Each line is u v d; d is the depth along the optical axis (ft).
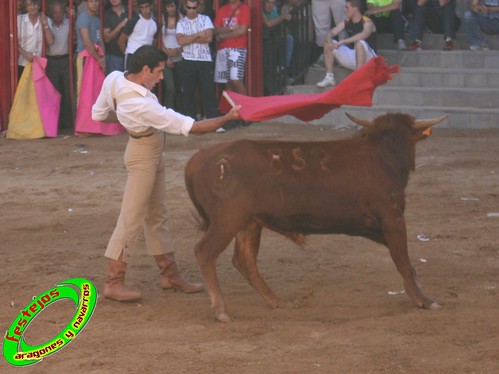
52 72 88.28
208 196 33.45
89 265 42.09
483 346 29.99
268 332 32.12
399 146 34.65
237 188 33.04
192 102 85.30
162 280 38.14
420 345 30.30
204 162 33.81
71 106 89.20
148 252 37.91
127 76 35.09
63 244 46.37
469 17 88.89
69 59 87.97
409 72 88.43
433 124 35.01
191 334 32.07
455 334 31.35
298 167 33.53
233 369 28.37
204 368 28.45
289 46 91.71
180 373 28.12
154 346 30.76
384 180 33.86
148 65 34.76
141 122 34.58
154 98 35.40
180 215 52.42
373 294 36.91
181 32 83.82
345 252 43.57
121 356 29.78
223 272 40.93
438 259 42.06
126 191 35.91
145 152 35.55
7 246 46.09
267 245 45.16
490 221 49.47
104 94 35.83
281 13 93.45
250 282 35.45
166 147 76.54
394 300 35.99
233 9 86.02
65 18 88.74
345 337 31.30
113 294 36.19
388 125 34.73
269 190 33.30
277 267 41.29
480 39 89.20
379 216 33.91
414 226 48.60
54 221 51.47
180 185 61.21
